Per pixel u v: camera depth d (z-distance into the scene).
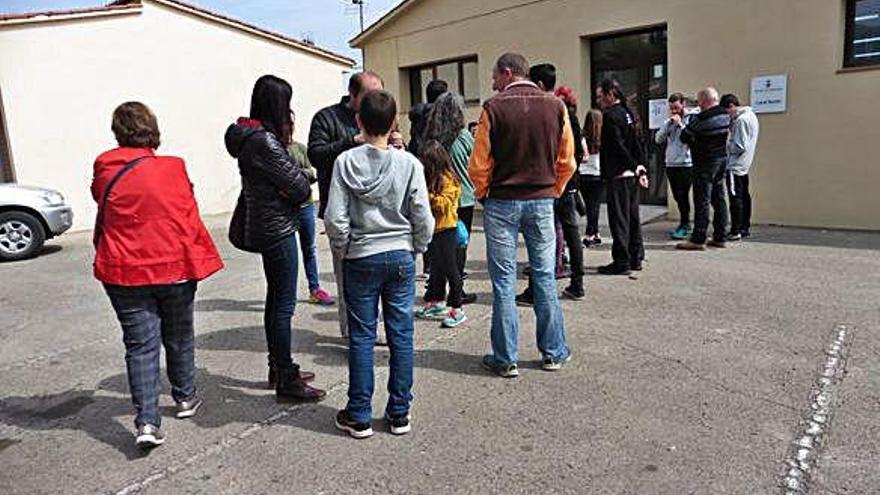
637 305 5.22
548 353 3.99
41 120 11.40
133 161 3.18
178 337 3.47
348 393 3.32
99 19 11.86
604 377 3.88
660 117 9.68
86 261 8.69
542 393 3.70
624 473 2.87
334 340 4.76
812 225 8.28
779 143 8.40
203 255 3.38
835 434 3.11
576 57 10.24
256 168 3.38
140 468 3.10
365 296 3.20
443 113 4.93
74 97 11.71
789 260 6.53
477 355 4.32
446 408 3.56
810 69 8.03
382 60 13.35
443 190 4.63
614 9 9.68
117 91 12.23
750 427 3.22
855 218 7.97
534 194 3.79
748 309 5.02
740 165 7.41
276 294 3.64
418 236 3.27
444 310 5.11
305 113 15.23
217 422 3.53
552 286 3.93
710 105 6.79
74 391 4.09
